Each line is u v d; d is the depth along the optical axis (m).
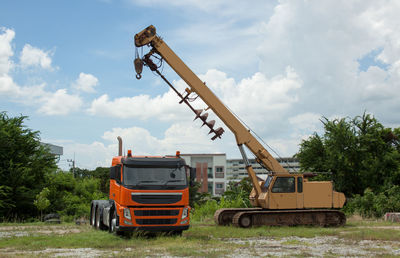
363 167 26.77
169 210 12.17
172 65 16.58
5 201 21.83
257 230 15.16
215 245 10.99
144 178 12.22
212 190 82.38
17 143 23.36
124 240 11.73
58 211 23.67
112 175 12.46
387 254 9.48
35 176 23.80
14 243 11.27
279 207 17.11
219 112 17.25
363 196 24.38
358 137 26.56
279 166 17.92
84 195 28.39
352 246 11.06
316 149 28.11
